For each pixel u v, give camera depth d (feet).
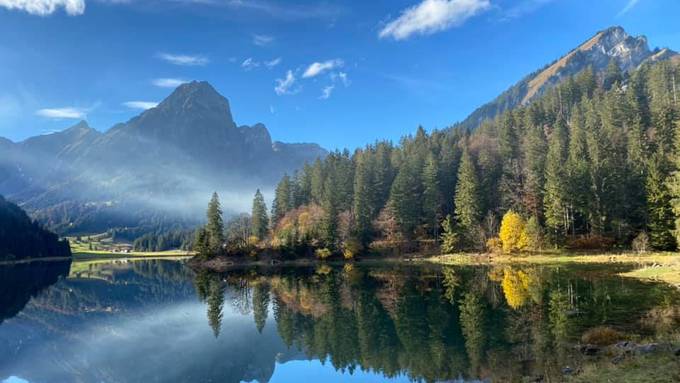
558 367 70.85
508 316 120.88
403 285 204.33
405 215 358.84
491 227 317.01
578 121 426.51
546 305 128.98
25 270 440.45
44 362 110.42
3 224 595.88
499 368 78.48
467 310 135.13
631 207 285.84
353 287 208.44
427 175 368.68
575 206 299.99
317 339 117.91
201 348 118.93
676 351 59.41
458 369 82.74
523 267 245.24
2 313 184.03
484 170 383.04
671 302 115.14
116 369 103.81
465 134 542.16
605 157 319.06
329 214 376.27
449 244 327.67
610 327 93.97
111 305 199.21
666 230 248.52
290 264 369.50
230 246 409.69
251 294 207.51
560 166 309.63
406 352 98.27
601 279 170.91
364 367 92.32
